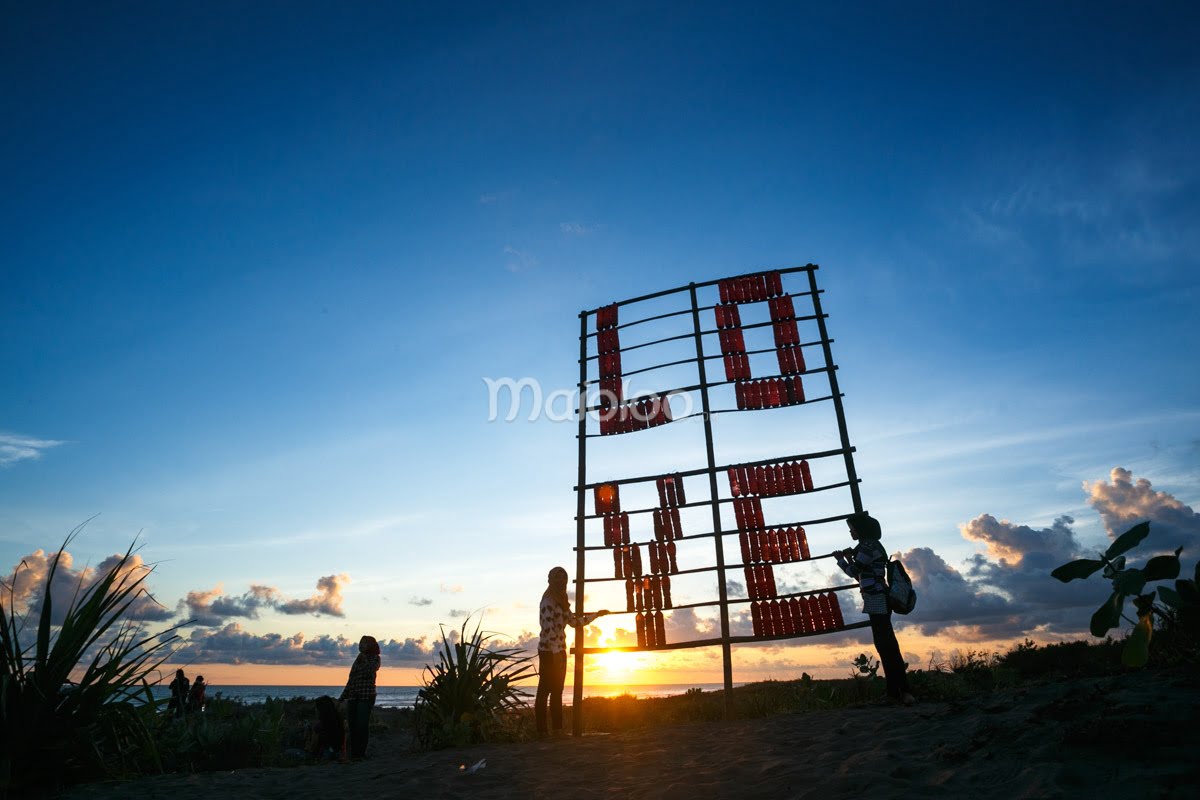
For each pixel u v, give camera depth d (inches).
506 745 345.4
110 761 310.8
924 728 228.7
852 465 390.3
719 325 445.4
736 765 217.0
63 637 299.4
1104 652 432.8
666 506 426.9
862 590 345.4
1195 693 191.0
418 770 287.6
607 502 440.8
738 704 436.8
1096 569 207.6
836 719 289.9
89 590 312.7
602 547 433.4
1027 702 231.9
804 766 201.0
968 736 202.1
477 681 407.5
